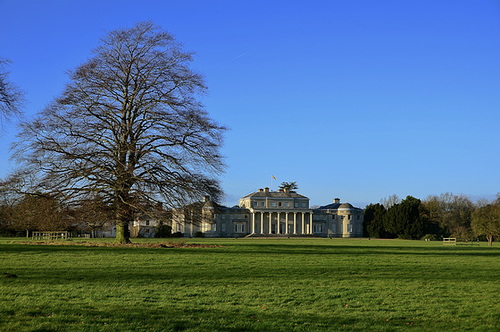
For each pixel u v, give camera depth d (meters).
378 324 13.34
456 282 21.67
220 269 24.39
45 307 14.13
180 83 41.22
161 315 13.53
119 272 22.28
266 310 14.66
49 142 38.72
